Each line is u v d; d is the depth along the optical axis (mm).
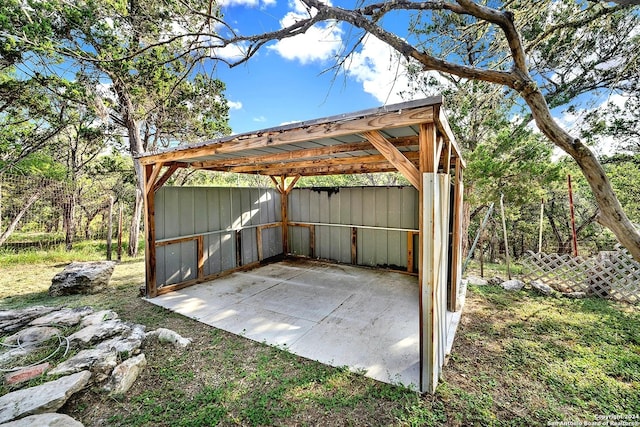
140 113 7844
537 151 5074
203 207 5445
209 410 2004
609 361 2604
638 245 1938
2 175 6922
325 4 3248
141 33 5008
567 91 4605
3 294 4574
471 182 5461
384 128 2215
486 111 4691
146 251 4449
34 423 1687
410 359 2656
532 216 10664
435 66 2711
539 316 3668
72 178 9617
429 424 1869
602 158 8016
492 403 2059
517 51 2346
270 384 2307
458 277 4102
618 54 3836
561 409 2004
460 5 2436
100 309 3953
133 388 2246
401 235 6031
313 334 3199
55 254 7082
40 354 2633
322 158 4984
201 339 3086
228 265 5965
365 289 4887
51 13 4938
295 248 7551
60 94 6520
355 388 2244
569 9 3342
